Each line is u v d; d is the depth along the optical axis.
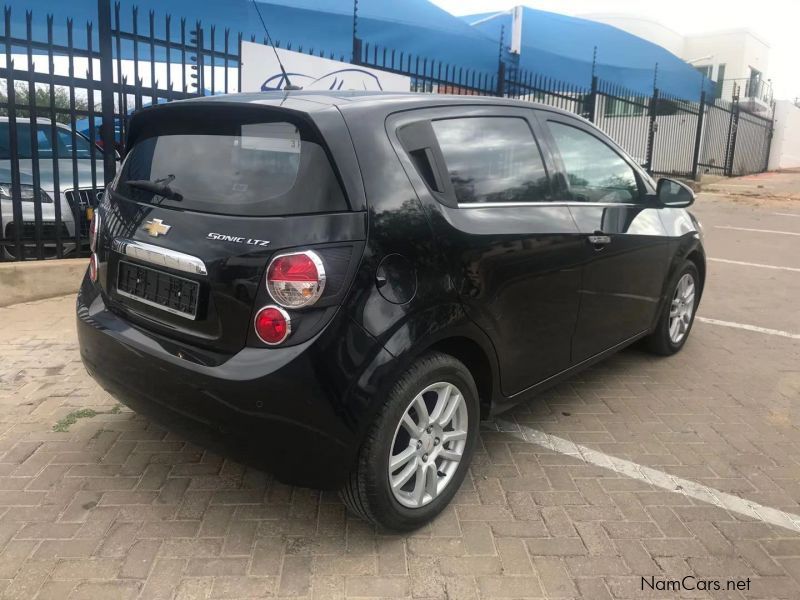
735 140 21.73
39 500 2.83
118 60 5.76
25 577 2.37
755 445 3.48
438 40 8.96
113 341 2.68
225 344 2.36
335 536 2.65
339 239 2.28
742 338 5.27
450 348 2.79
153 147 2.88
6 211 6.21
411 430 2.57
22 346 4.70
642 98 16.08
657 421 3.74
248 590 2.35
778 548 2.64
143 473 3.07
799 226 11.49
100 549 2.54
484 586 2.39
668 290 4.39
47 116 7.31
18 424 3.52
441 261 2.56
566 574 2.46
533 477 3.13
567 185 3.41
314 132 2.37
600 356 3.79
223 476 3.07
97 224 3.01
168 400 2.48
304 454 2.30
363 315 2.30
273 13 7.34
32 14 6.43
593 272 3.47
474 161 2.91
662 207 4.14
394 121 2.63
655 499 2.96
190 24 7.20
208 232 2.42
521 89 10.32
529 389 3.24
